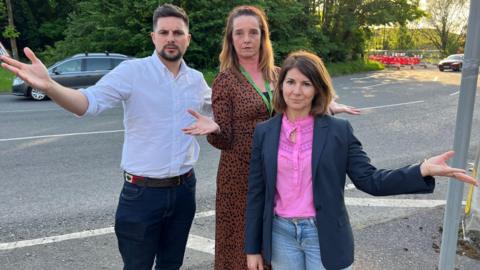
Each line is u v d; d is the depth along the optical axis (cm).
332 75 2578
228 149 265
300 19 2641
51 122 932
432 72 2830
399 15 3141
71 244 360
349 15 3034
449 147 712
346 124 207
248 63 267
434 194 477
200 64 2123
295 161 205
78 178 541
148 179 251
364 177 199
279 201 214
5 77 1786
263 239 221
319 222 203
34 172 566
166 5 247
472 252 332
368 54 3922
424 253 337
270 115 261
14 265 325
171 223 271
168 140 251
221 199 275
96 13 2050
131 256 260
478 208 350
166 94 248
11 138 769
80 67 1391
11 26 2244
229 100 261
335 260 204
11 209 438
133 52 2109
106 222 406
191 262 331
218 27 2047
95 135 795
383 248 345
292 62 206
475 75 242
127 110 249
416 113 1052
